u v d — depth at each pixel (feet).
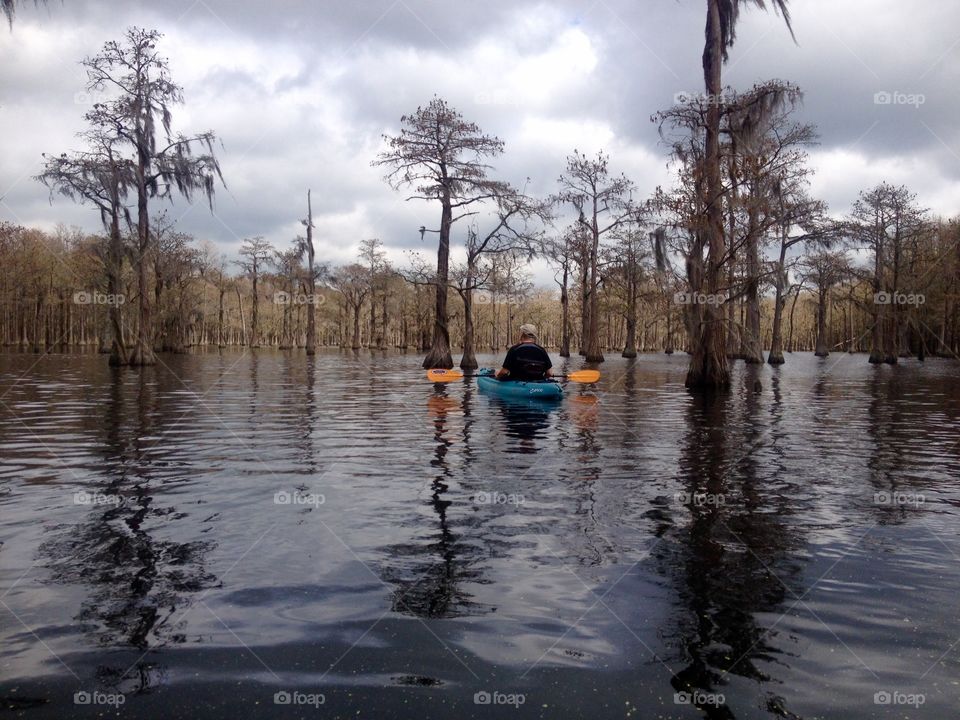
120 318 89.04
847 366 120.26
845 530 15.03
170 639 9.61
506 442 27.73
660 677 8.65
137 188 85.05
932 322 156.76
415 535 14.53
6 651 9.23
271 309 289.12
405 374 81.66
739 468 22.30
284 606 10.76
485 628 10.01
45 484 19.27
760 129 58.59
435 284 96.53
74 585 11.56
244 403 43.65
